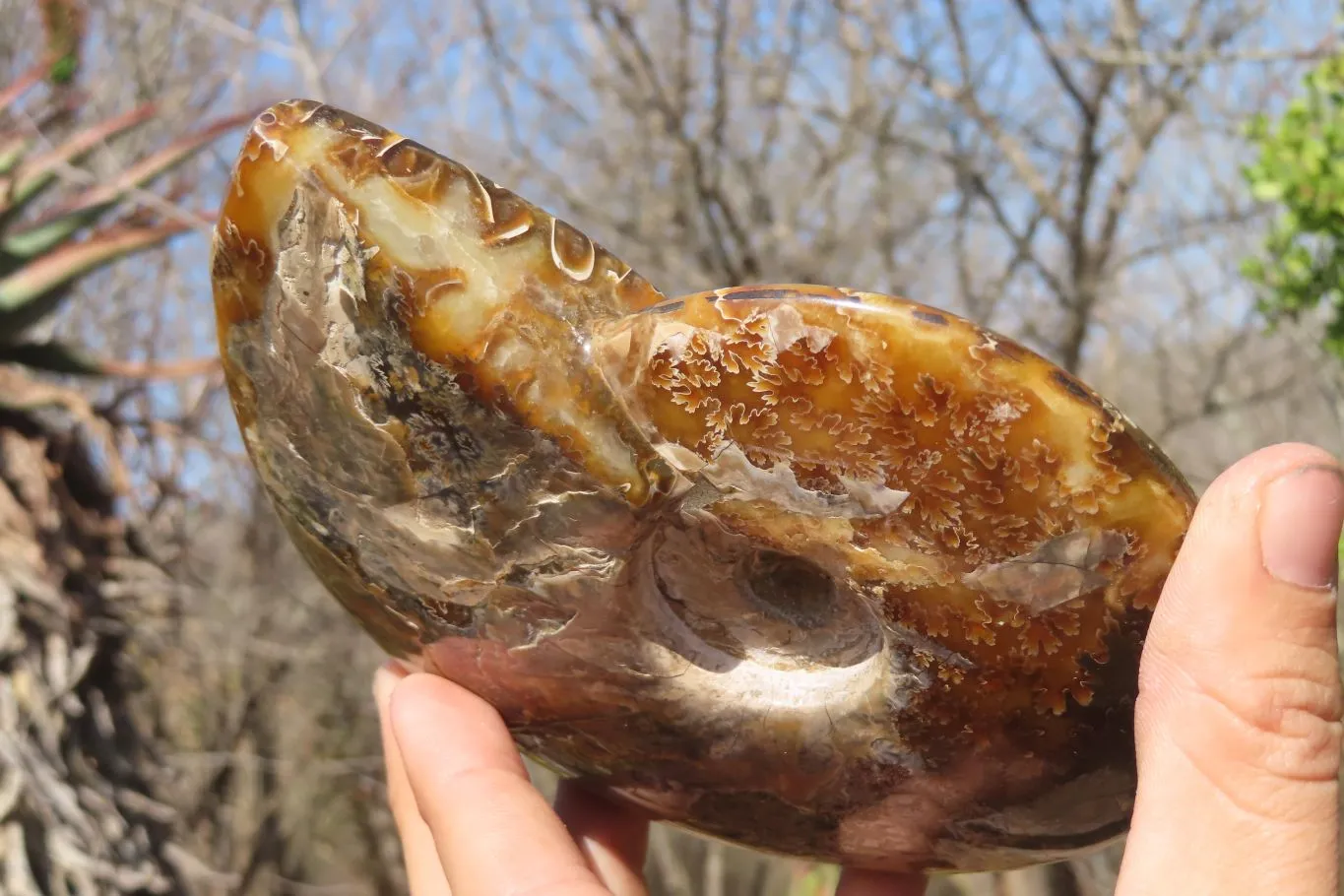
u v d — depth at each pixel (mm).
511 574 242
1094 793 233
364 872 1902
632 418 224
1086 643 218
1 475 515
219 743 1499
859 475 215
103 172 845
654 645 247
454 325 223
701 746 250
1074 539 211
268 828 1603
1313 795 206
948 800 241
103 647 542
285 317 233
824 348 210
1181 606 210
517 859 241
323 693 1656
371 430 234
